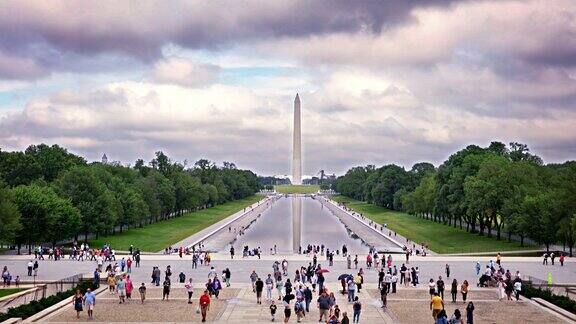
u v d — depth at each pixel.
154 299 78.44
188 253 131.62
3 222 121.88
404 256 128.75
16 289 85.88
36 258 117.88
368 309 72.81
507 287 79.75
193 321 65.50
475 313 70.75
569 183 135.00
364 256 127.19
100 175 185.50
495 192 161.62
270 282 78.56
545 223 136.00
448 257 126.88
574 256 135.88
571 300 73.62
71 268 107.06
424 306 74.75
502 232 190.50
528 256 135.62
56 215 136.62
